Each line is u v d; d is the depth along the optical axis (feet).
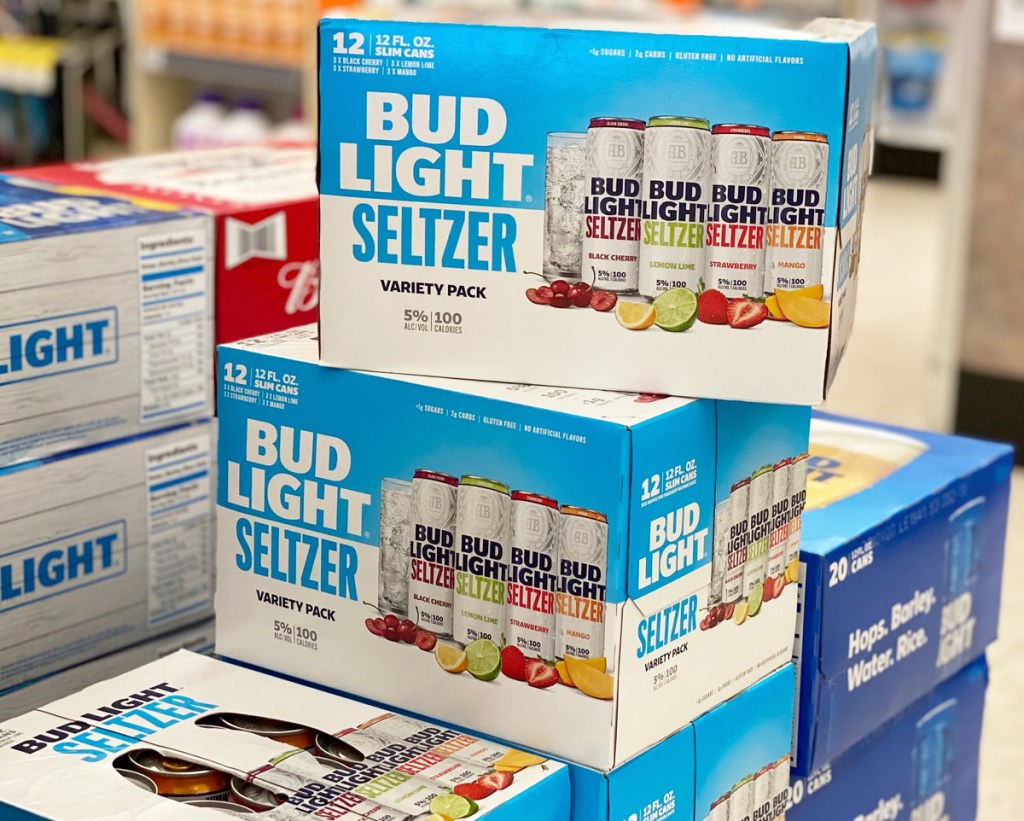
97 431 5.25
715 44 3.91
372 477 4.25
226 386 4.51
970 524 5.91
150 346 5.37
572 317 4.13
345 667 4.42
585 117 4.01
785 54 3.88
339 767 3.86
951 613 5.87
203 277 5.52
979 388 14.44
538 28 4.00
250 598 4.60
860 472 5.78
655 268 4.05
